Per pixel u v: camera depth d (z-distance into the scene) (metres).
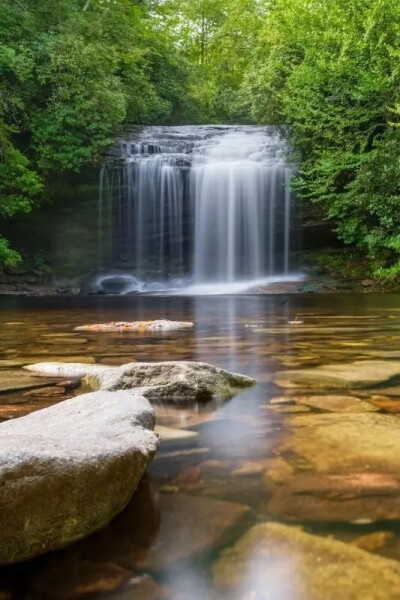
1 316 7.49
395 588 0.83
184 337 4.58
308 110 14.41
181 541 1.01
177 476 1.34
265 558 0.94
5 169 14.22
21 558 0.98
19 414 2.00
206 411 2.04
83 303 10.95
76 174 16.77
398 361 3.16
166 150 17.72
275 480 1.30
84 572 0.92
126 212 17.33
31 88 15.67
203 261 17.17
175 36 25.61
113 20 19.94
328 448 1.54
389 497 1.19
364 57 13.41
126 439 1.31
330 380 2.59
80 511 1.07
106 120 16.36
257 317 6.70
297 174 16.17
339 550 0.96
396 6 12.28
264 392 2.35
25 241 17.88
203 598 0.83
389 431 1.71
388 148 12.45
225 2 30.38
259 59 20.69
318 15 14.36
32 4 16.81
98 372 2.61
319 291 14.25
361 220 13.95
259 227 16.88
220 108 27.77
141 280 17.67
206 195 17.00
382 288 14.02
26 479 1.01
